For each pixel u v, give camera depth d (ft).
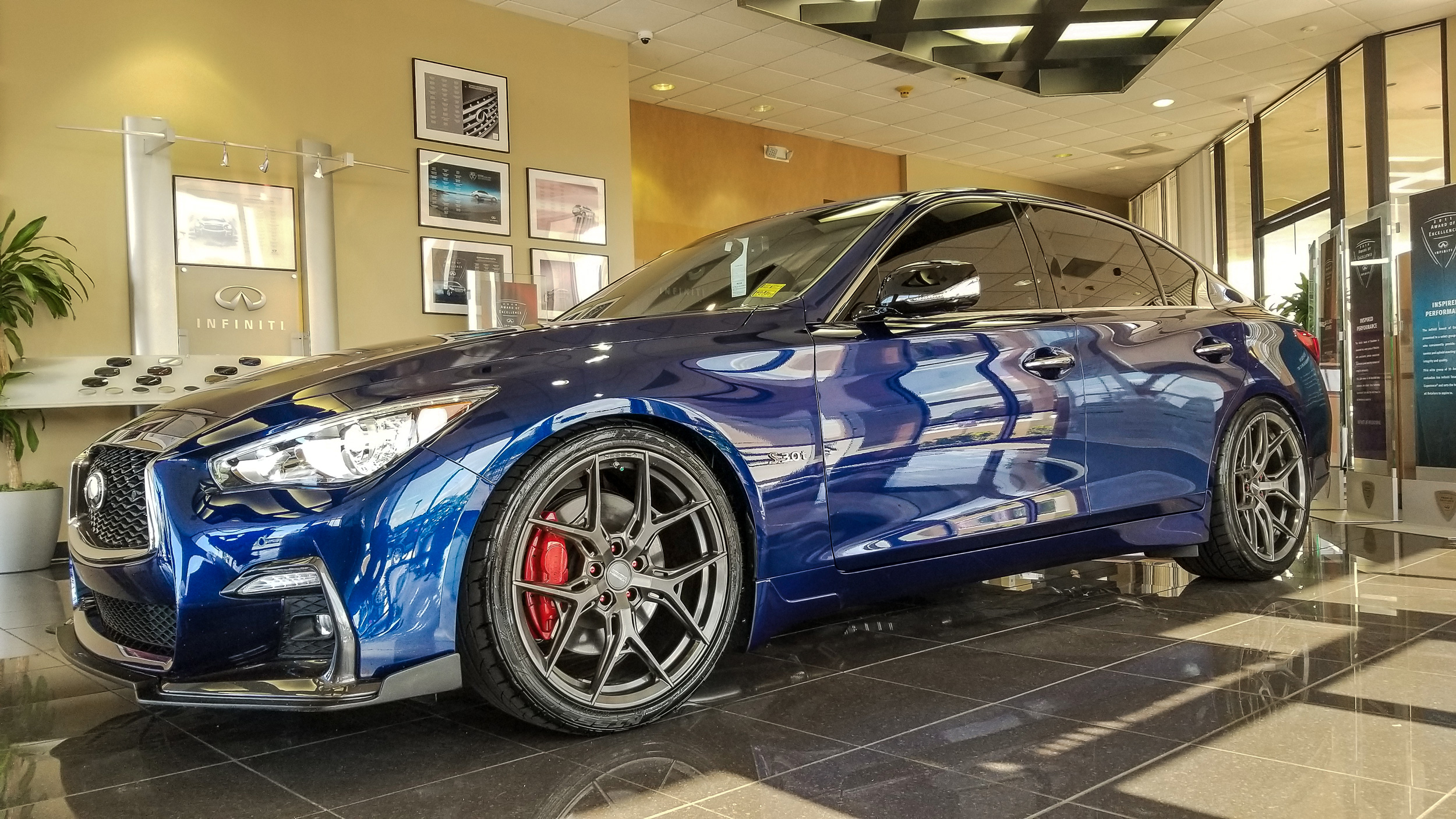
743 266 7.76
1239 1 23.24
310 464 4.93
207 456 5.00
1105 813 4.30
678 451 5.83
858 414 6.56
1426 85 24.86
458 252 21.42
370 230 20.18
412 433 5.06
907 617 8.66
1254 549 9.47
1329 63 27.89
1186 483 8.77
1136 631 7.80
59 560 15.93
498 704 5.36
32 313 15.70
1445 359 13.88
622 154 24.47
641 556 5.70
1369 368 15.80
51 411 16.43
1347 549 12.08
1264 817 4.23
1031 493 7.48
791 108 30.91
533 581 5.46
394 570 4.94
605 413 5.51
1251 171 33.42
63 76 16.67
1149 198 45.65
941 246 7.61
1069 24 22.81
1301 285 28.68
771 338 6.40
